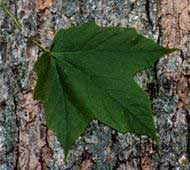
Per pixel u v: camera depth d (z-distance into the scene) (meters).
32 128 0.68
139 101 0.57
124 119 0.57
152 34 0.68
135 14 0.68
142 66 0.58
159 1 0.68
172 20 0.68
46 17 0.69
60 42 0.60
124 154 0.67
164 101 0.67
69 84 0.59
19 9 0.69
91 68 0.59
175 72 0.67
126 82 0.58
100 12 0.68
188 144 0.67
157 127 0.67
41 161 0.68
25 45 0.69
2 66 0.69
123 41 0.58
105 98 0.58
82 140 0.67
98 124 0.67
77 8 0.68
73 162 0.67
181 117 0.67
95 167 0.67
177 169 0.67
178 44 0.68
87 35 0.59
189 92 0.67
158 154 0.67
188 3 0.68
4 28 0.69
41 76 0.59
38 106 0.68
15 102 0.69
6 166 0.69
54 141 0.68
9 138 0.69
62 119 0.59
